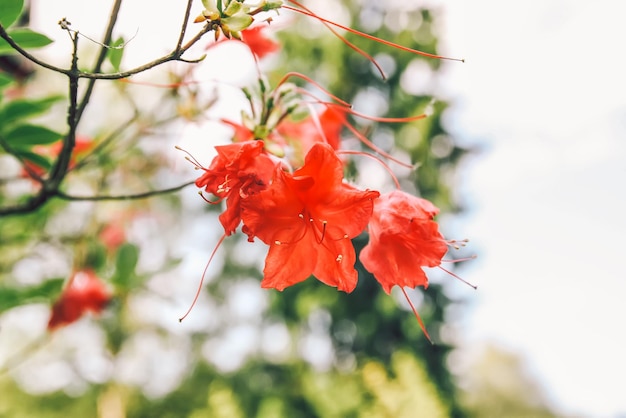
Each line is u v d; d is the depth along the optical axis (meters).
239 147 1.68
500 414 27.69
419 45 11.30
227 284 11.91
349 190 1.61
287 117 2.13
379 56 10.95
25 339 7.43
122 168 4.24
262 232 1.58
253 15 1.42
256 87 2.01
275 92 1.97
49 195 2.19
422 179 10.59
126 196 2.23
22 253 3.71
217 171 1.66
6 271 3.72
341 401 7.56
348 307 9.77
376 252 1.82
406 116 10.82
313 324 10.41
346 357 10.34
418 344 9.88
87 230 3.81
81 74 1.45
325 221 1.64
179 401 10.62
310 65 10.83
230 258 11.73
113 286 3.47
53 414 10.52
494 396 28.52
